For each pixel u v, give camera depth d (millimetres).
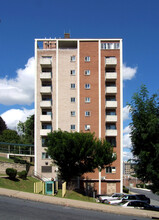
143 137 20250
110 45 50219
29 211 12852
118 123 48219
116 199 31156
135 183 93500
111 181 46344
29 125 79500
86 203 15844
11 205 13984
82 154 35562
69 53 50281
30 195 16969
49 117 48062
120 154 47156
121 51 49938
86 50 50031
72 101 48875
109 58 49344
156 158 20109
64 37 56625
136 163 22562
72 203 15383
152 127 19859
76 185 45719
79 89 49000
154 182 21531
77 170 37281
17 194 16938
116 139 47594
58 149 35625
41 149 47812
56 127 48156
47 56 50375
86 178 45625
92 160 36625
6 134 72250
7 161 41281
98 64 49594
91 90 48969
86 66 49656
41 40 50844
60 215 12453
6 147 57312
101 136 47531
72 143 35562
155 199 58188
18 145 56312
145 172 21969
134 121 21234
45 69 51062
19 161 42719
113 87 48469
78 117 48219
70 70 49781
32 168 48094
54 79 49688
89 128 47812
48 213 12695
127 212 14094
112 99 49594
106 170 46500
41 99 49375
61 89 49219
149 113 20953
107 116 47656
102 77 49250
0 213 12086
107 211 14312
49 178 46500
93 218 12391
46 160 47375
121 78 49344
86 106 48531
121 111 48562
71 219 11805
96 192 45750
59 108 48719
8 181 31016
